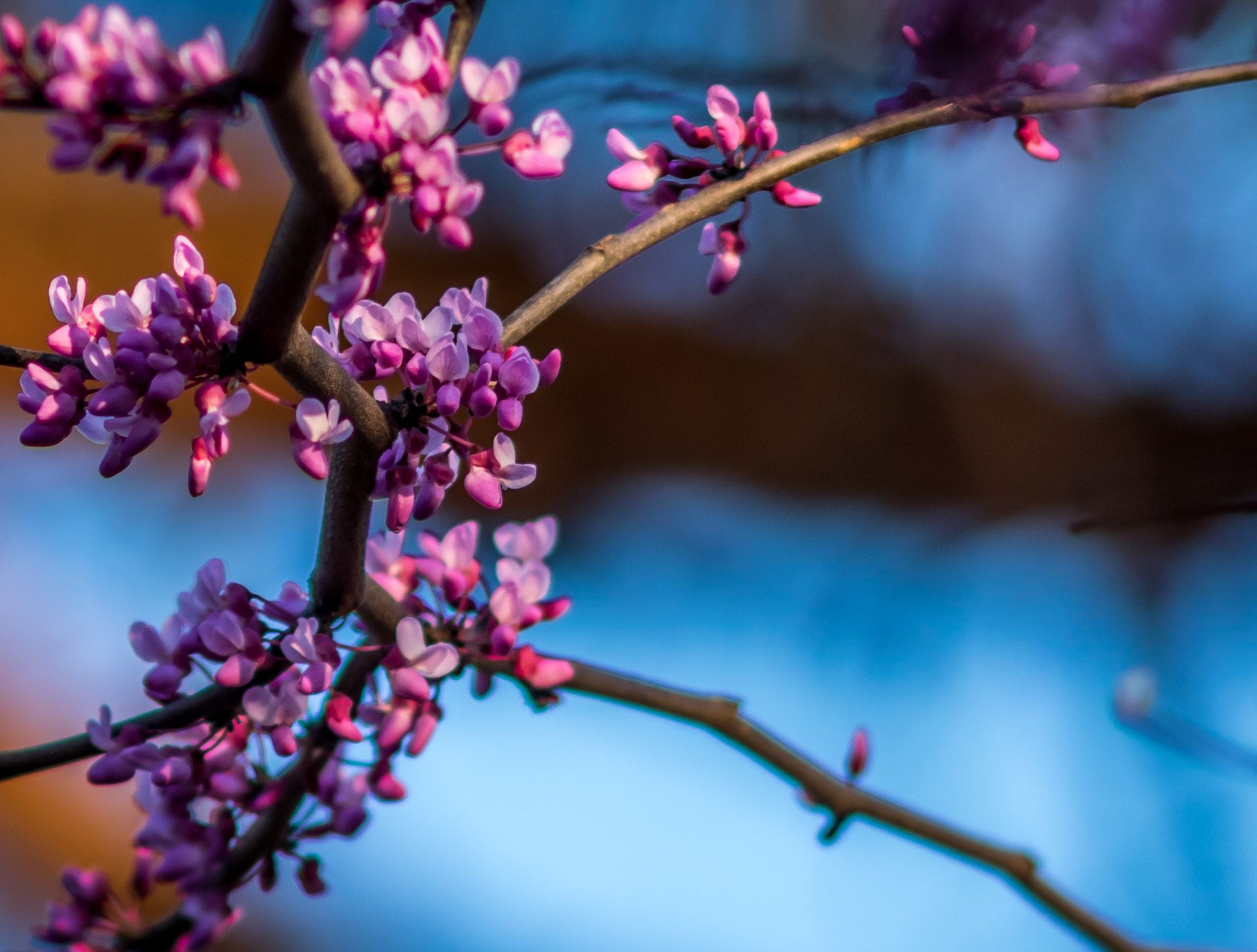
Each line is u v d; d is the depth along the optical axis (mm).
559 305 738
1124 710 883
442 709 751
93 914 767
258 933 1586
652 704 791
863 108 835
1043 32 788
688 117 858
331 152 690
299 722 746
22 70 679
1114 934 832
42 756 728
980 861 828
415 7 718
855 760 814
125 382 707
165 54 680
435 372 721
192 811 758
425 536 752
